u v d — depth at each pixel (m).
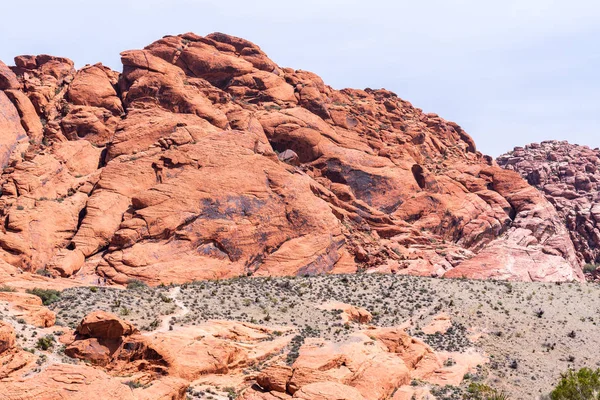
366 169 87.50
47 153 73.62
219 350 36.53
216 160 73.69
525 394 40.78
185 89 86.31
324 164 86.56
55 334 34.97
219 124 84.56
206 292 51.59
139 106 83.81
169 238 65.12
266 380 33.91
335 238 73.75
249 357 38.62
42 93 82.88
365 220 81.88
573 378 35.06
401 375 38.47
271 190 73.88
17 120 77.19
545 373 43.75
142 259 62.03
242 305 49.19
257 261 68.31
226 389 33.91
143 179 71.00
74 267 61.38
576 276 84.38
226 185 71.06
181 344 36.25
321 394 30.59
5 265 53.22
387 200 86.44
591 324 50.97
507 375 43.28
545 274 78.06
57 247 63.50
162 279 60.88
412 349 43.84
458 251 81.81
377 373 37.22
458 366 43.41
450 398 38.16
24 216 62.19
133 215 66.50
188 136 77.62
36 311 36.09
